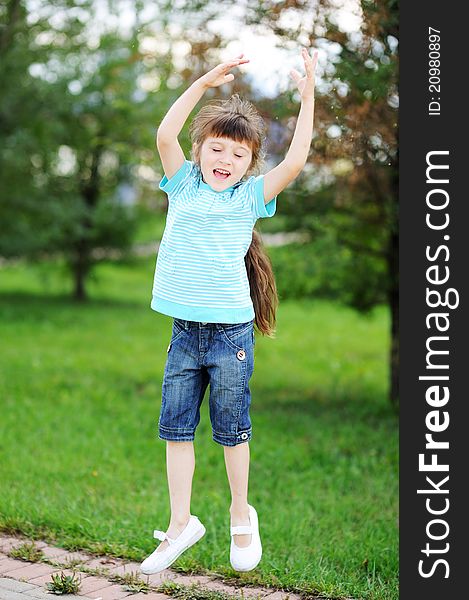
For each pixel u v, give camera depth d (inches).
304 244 360.2
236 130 137.3
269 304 149.9
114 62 526.9
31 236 706.8
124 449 289.3
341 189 331.3
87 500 224.1
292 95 251.1
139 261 853.8
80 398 370.3
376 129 255.9
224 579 171.6
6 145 586.6
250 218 139.6
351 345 598.9
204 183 141.3
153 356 512.4
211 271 136.7
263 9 246.1
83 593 161.2
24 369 436.1
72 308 770.2
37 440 293.3
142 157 365.7
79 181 786.8
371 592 164.2
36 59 510.3
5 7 437.1
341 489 249.8
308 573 173.3
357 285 369.4
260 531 204.7
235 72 268.4
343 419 345.1
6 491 227.5
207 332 139.0
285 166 138.3
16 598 156.3
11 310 727.1
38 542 193.5
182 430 142.2
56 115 596.4
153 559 141.6
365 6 230.4
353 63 244.2
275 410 362.6
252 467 269.7
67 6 417.4
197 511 219.1
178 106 141.1
